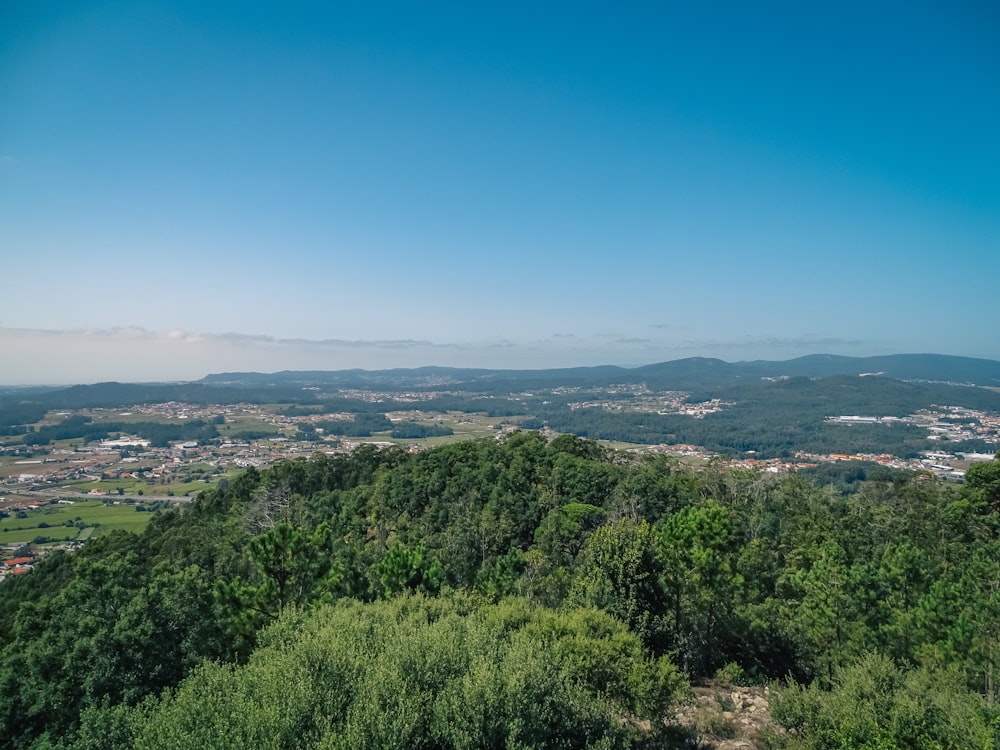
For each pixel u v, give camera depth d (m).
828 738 15.02
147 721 11.78
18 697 15.16
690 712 19.44
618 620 21.50
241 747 10.25
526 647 14.85
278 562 22.89
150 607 16.70
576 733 13.57
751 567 34.19
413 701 11.91
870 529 40.09
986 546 29.31
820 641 23.72
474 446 67.75
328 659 13.12
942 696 14.98
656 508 52.28
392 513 55.22
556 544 43.03
